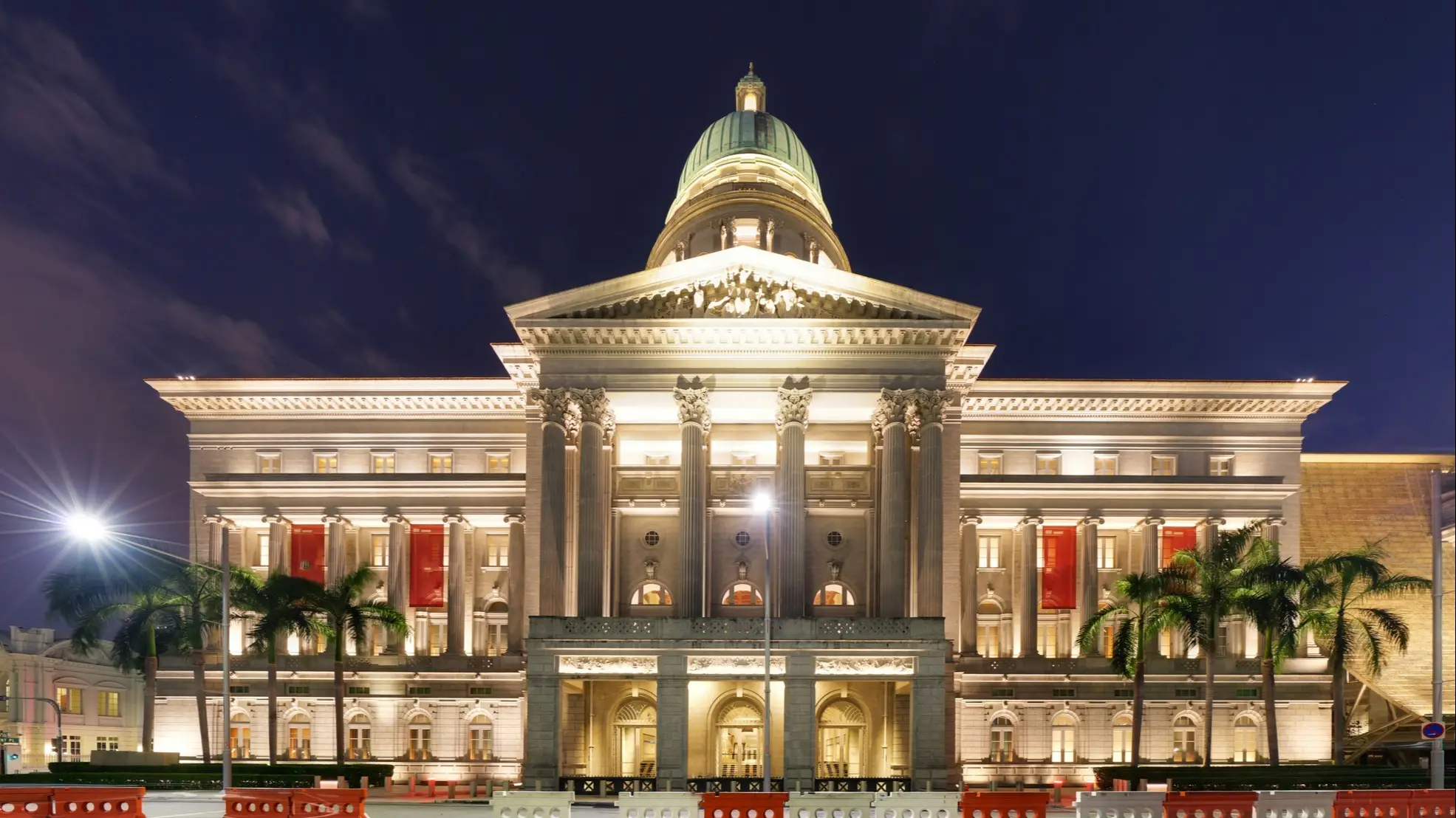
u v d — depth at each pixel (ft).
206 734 230.89
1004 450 283.59
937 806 118.83
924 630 209.56
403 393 284.41
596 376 233.96
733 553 242.58
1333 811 117.70
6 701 273.75
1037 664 263.08
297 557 277.85
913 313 233.55
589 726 237.86
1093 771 254.88
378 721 264.31
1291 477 280.92
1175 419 284.41
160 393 285.23
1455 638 291.58
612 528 243.81
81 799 111.34
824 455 263.08
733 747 235.61
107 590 231.09
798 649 208.54
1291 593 229.25
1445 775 199.82
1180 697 262.06
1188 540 278.87
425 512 278.46
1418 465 319.47
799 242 312.50
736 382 232.53
